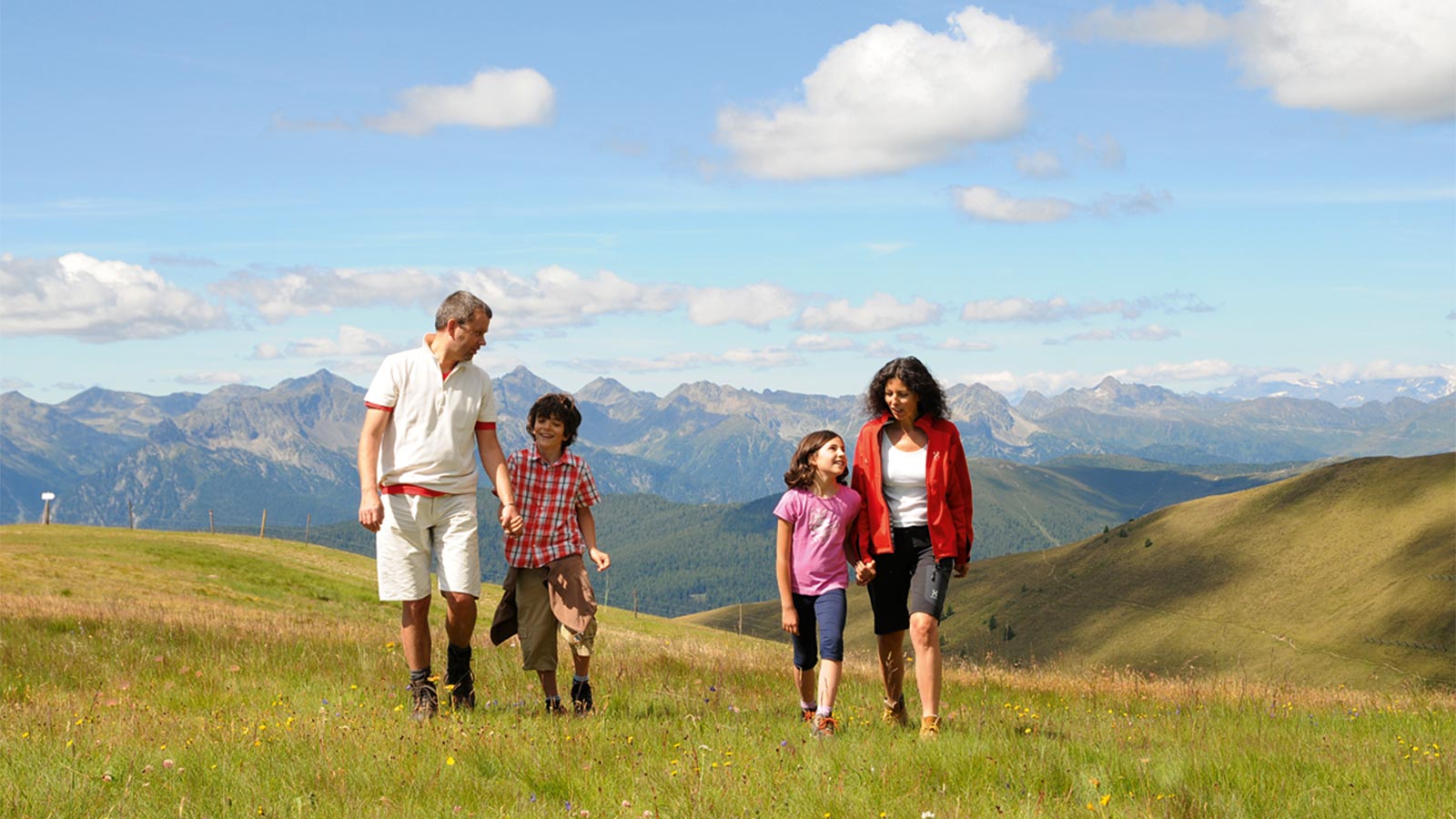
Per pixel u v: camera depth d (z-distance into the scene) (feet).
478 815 14.80
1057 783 17.48
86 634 39.65
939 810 15.10
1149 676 45.44
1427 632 549.13
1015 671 49.19
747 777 16.90
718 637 111.24
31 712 22.59
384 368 24.66
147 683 28.60
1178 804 16.02
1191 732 24.13
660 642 63.52
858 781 16.79
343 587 171.42
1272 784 17.63
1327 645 568.41
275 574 168.86
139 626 43.32
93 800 14.99
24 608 51.06
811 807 15.16
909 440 25.14
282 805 14.90
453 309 24.53
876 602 25.68
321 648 39.04
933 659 23.72
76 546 161.38
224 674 30.68
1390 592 604.08
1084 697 36.86
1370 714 32.27
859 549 25.18
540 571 25.67
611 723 22.44
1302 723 28.37
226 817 14.37
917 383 24.64
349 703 25.36
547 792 16.40
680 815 14.71
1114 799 16.26
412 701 24.67
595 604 25.66
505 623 26.94
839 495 25.08
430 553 25.18
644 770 17.42
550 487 25.54
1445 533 640.17
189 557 168.04
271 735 19.79
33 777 15.99
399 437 24.48
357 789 16.11
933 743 20.13
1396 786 17.60
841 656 24.09
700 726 22.50
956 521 24.76
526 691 30.30
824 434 25.05
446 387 24.57
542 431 25.48
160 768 16.89
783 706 28.37
